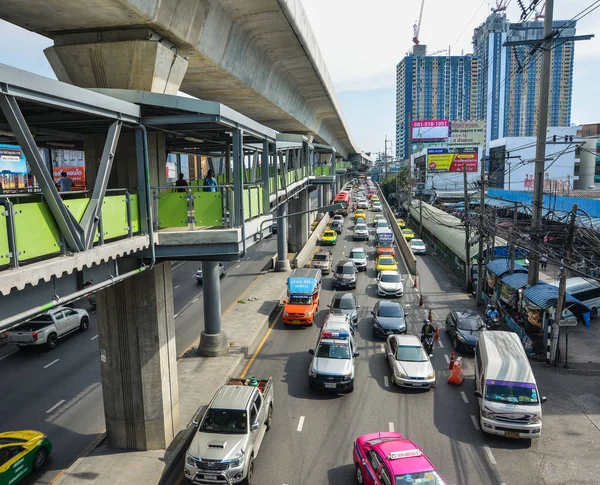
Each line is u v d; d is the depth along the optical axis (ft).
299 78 81.10
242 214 35.88
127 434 42.83
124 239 29.91
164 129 36.01
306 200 148.46
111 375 42.24
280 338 76.48
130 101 30.27
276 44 59.88
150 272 40.78
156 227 35.04
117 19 33.47
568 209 110.11
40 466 42.42
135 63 35.68
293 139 78.54
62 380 61.93
